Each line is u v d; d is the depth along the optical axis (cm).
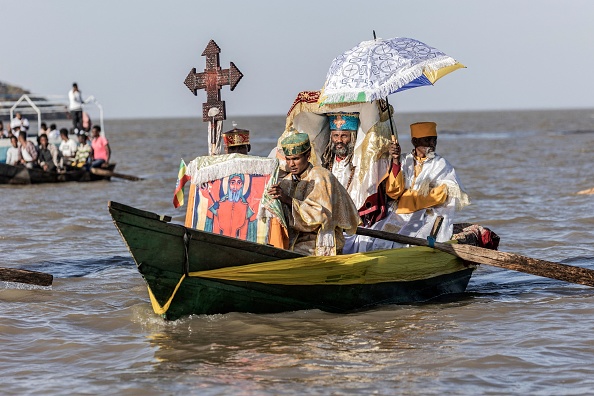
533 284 1945
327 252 1571
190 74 1844
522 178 4444
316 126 1836
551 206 3247
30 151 4566
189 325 1545
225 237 1487
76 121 5075
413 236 1792
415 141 1808
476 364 1323
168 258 1471
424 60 1662
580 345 1414
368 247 1803
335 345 1434
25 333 1538
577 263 2172
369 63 1658
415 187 1795
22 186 4378
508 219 2883
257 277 1540
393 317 1616
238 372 1302
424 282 1759
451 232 1797
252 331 1511
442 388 1221
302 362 1345
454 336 1485
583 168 5047
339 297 1642
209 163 1631
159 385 1252
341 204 1584
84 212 3294
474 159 6141
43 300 1783
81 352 1421
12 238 2612
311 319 1591
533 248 2377
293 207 1566
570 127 14525
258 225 1595
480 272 2102
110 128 19438
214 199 1627
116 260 2252
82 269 2131
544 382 1241
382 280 1672
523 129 13912
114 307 1730
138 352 1412
